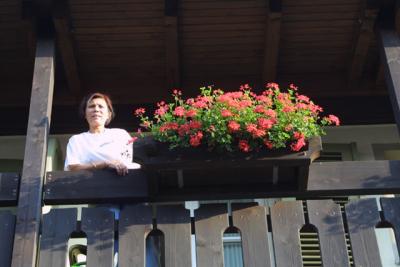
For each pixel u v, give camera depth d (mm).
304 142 4875
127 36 6770
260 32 6785
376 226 5102
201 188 5160
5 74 7375
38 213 5074
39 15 6109
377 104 7832
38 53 5934
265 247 4980
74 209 5145
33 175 5238
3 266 4891
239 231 5059
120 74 7309
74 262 5605
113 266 4922
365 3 6152
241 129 4887
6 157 7781
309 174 5273
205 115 4934
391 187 5262
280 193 5188
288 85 7402
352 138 8000
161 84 7438
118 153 5453
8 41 6855
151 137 4945
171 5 6285
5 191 5285
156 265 5227
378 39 6109
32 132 5469
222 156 4871
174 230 5062
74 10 6406
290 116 4922
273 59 6957
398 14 6074
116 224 5145
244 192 5148
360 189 5254
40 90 5707
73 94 7461
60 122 7715
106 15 6504
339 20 6664
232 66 7223
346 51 7105
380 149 7969
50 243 4996
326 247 4980
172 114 5145
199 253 4961
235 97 5086
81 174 5309
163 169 4879
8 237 4988
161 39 6840
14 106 7672
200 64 7176
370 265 4906
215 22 6641
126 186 5238
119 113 7578
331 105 7789
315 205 5156
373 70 7402
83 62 7098
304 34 6828
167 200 5250
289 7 6500
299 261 4922
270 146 4859
